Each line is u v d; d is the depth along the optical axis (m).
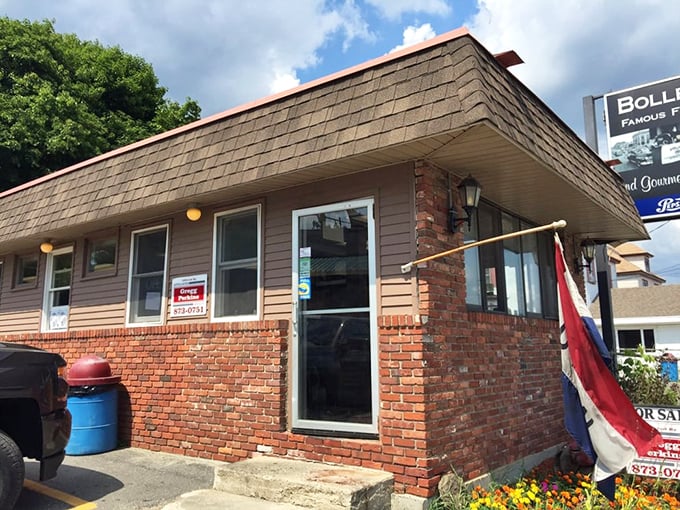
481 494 5.21
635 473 6.42
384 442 5.14
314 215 6.12
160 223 7.74
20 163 16.97
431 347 5.18
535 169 5.73
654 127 11.62
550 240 8.89
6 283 10.36
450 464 5.21
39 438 4.79
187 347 6.97
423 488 4.86
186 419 6.84
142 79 22.77
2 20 18.89
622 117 11.98
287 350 6.10
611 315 10.65
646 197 11.54
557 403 7.93
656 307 26.25
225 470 5.26
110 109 22.00
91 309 8.57
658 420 6.41
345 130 5.24
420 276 5.26
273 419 6.00
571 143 6.80
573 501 5.34
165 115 22.45
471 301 6.20
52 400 4.88
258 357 6.25
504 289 7.01
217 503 4.79
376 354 5.40
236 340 6.48
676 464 6.25
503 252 7.17
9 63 18.70
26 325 9.72
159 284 7.73
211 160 6.47
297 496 4.73
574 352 4.83
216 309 6.93
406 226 5.41
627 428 4.77
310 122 5.62
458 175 5.93
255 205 6.61
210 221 7.10
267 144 5.92
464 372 5.69
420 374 5.02
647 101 11.75
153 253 7.90
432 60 5.00
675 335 24.81
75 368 7.16
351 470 5.18
